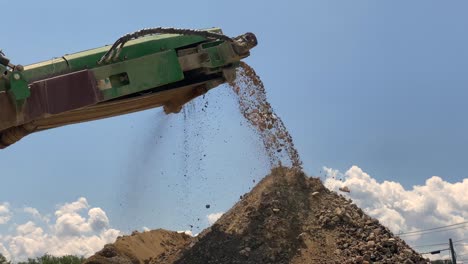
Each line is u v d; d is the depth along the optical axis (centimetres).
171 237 1317
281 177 1098
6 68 762
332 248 912
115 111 948
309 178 1109
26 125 803
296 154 1114
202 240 1001
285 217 988
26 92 761
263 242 937
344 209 998
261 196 1055
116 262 1030
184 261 963
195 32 909
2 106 757
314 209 1011
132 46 893
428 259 916
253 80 1069
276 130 1099
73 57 847
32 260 1783
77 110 836
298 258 898
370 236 930
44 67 817
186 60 944
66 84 799
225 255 932
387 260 879
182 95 1032
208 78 998
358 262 870
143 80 880
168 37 932
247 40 966
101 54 861
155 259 1062
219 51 959
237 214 1046
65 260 1811
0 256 1677
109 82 853
